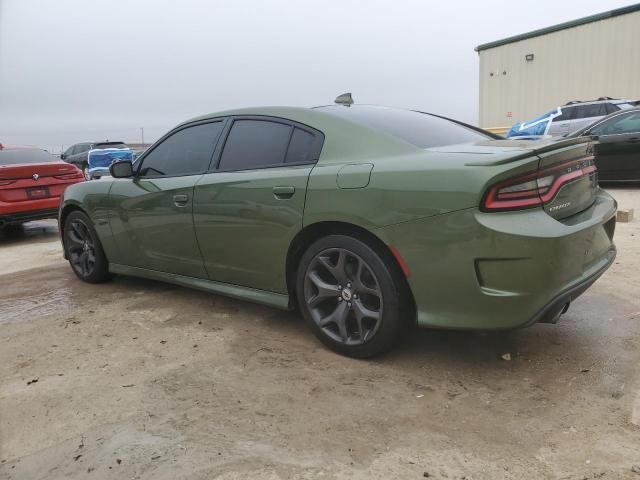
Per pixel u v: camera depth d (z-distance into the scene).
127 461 2.07
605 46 16.28
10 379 2.81
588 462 1.97
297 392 2.56
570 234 2.41
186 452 2.11
